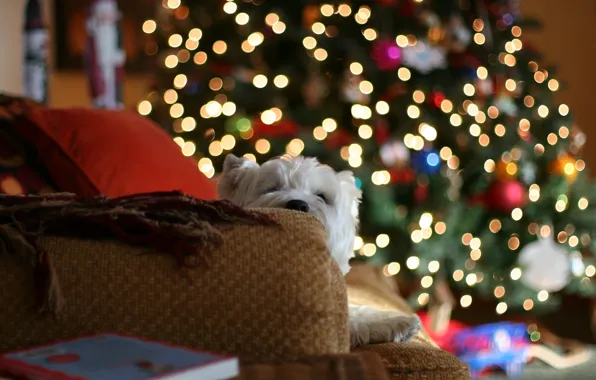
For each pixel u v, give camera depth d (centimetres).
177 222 100
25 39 302
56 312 94
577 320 377
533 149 349
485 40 349
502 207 331
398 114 304
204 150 292
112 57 335
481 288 341
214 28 317
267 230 101
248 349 95
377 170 297
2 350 95
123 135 172
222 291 96
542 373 312
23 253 97
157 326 95
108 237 101
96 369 72
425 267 312
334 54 300
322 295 97
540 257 334
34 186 159
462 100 322
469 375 120
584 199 360
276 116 292
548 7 495
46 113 169
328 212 162
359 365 88
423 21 325
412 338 145
